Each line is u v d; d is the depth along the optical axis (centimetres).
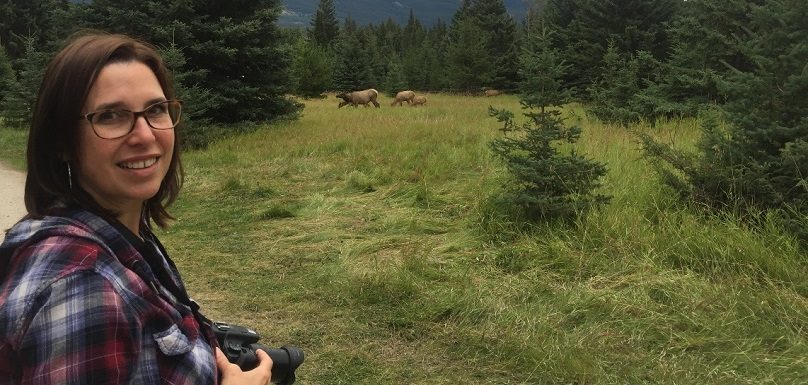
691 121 1130
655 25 2142
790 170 509
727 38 1230
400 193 772
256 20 1509
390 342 404
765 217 505
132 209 140
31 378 105
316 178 918
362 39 5922
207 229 689
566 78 2350
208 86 1511
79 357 106
